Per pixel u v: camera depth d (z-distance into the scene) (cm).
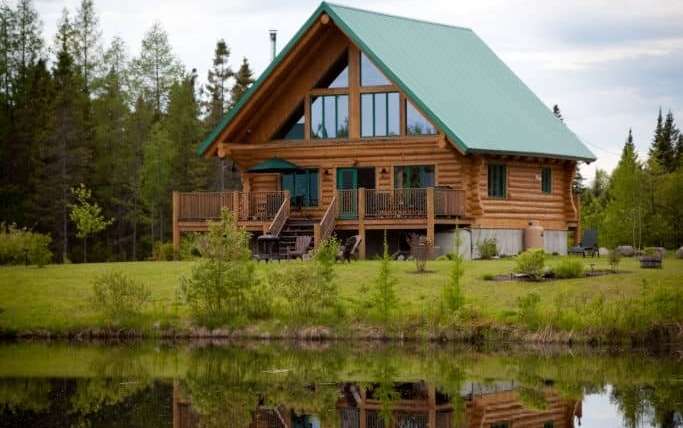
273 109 5838
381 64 5409
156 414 2858
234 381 3275
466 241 5403
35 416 2838
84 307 4256
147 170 8625
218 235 4059
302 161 5816
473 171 5456
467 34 6744
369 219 5322
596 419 2766
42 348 3888
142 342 3991
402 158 5609
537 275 4284
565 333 3734
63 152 8050
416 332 3853
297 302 4025
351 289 4266
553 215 6056
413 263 4797
